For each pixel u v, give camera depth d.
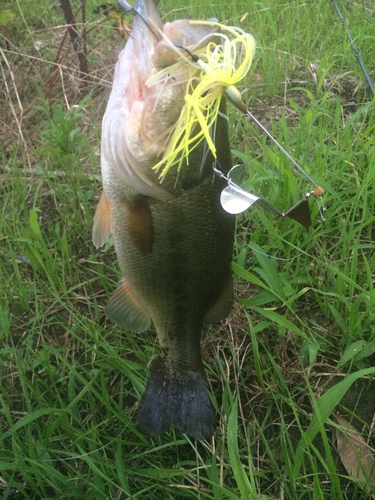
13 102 0.83
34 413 0.42
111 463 0.44
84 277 0.58
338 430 0.45
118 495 0.42
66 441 0.46
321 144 0.61
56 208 0.63
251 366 0.50
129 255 0.42
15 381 0.50
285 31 0.89
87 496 0.41
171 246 0.40
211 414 0.43
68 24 0.78
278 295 0.49
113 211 0.40
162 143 0.33
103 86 0.82
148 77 0.33
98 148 0.73
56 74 0.80
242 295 0.55
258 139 0.68
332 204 0.59
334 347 0.51
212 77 0.29
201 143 0.35
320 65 0.71
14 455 0.41
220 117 0.35
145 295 0.44
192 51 0.31
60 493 0.41
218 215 0.40
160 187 0.36
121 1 0.33
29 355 0.50
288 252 0.55
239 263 0.55
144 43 0.33
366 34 0.87
